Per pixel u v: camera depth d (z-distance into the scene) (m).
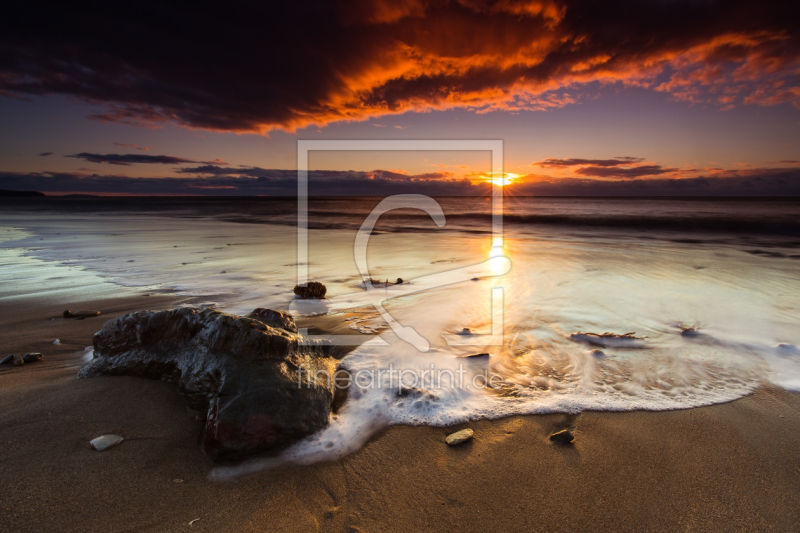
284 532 2.09
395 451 2.84
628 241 16.19
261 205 61.16
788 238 16.70
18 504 2.10
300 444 2.83
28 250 13.44
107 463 2.46
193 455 2.64
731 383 3.89
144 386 3.34
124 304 6.61
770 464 2.68
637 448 2.87
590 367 4.23
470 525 2.18
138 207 52.72
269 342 3.18
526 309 6.29
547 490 2.45
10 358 3.98
